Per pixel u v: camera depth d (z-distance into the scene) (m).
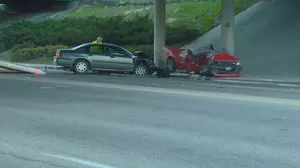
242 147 7.45
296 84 18.75
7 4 60.12
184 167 6.37
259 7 38.22
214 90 15.29
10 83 16.53
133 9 52.53
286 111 10.76
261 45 30.50
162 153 7.08
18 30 47.91
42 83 16.67
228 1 25.80
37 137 8.09
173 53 23.95
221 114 10.32
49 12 58.44
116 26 43.56
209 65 22.05
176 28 38.12
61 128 8.80
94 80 18.31
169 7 48.28
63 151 7.21
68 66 21.86
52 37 44.31
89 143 7.68
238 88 16.33
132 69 22.52
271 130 8.70
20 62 40.31
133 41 39.19
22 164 6.54
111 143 7.68
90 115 10.12
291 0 36.81
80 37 42.47
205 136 8.20
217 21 39.62
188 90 15.00
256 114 10.34
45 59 39.78
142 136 8.18
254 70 25.19
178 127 8.92
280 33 32.03
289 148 7.39
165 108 11.08
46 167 6.41
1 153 7.11
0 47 46.25
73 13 55.91
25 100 12.29
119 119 9.69
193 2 49.16
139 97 13.04
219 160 6.71
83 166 6.43
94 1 58.56
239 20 36.66
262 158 6.82
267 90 15.73
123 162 6.61
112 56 22.20
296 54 27.56
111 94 13.69
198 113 10.42
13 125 9.07
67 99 12.54
